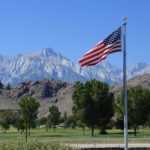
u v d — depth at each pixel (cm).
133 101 9812
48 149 2719
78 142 5809
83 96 10169
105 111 10306
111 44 2908
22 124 11706
